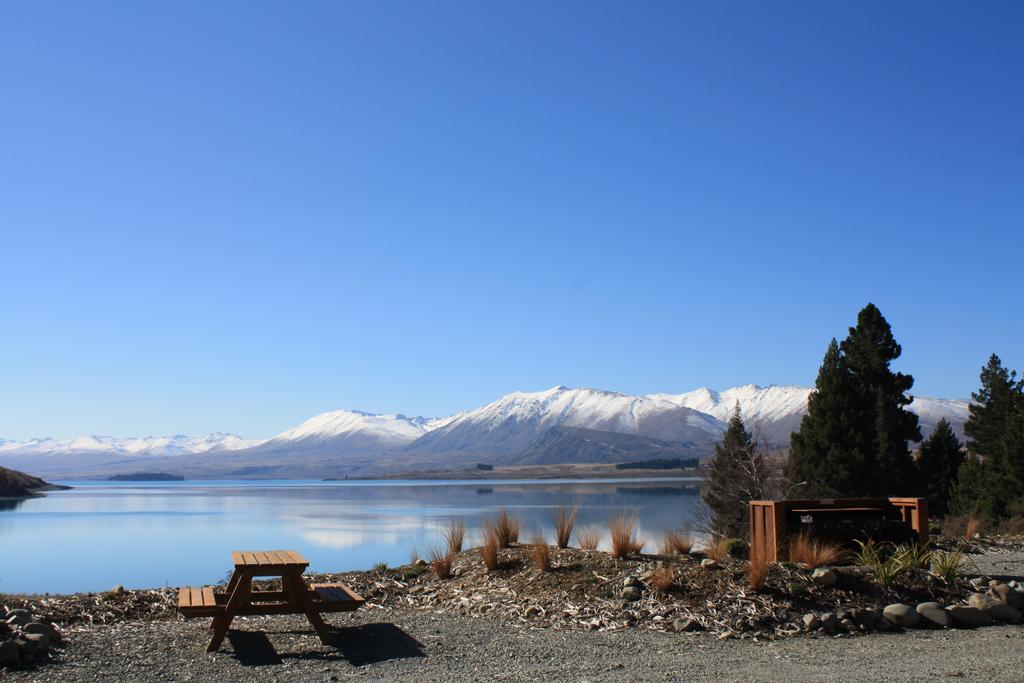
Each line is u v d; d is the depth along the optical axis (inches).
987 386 1819.6
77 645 358.9
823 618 388.2
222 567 1251.2
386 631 391.5
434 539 1754.4
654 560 481.1
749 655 339.9
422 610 452.1
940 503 1425.9
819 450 1295.5
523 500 3959.2
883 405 1301.7
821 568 438.6
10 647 325.7
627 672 312.3
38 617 401.7
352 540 1753.2
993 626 398.3
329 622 416.5
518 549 537.6
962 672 303.1
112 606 439.8
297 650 356.5
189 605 358.3
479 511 2979.8
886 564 452.4
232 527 2245.3
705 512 1578.5
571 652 346.6
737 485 1369.3
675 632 382.9
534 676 308.3
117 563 1314.0
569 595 437.7
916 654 338.3
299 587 368.8
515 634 382.0
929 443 1605.6
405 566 584.7
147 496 5285.4
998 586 429.1
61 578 1095.0
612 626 394.0
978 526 866.1
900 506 560.7
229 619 357.1
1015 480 1138.0
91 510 3216.0
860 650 347.6
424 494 5541.3
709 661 329.1
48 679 308.3
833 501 557.6
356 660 338.6
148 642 368.8
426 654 346.6
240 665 331.6
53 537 1894.7
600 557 494.0
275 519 2623.0
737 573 438.9
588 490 5634.8
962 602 420.5
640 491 5251.0
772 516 510.0
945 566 455.8
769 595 415.5
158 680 309.7
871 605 411.8
